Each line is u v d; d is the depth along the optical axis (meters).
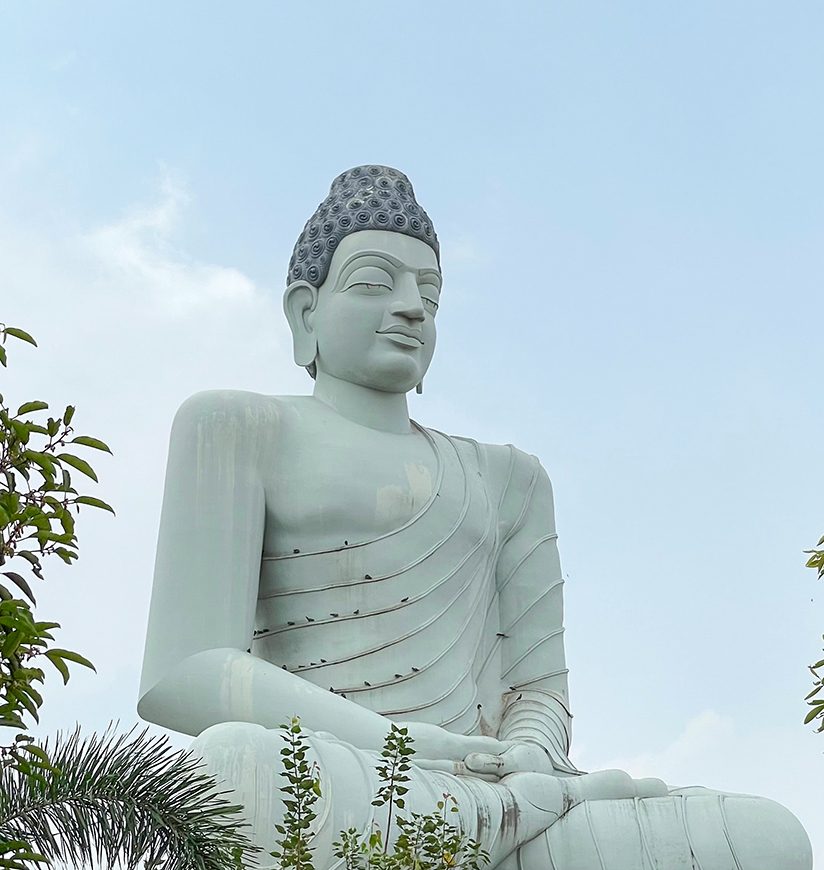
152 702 10.59
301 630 11.09
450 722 11.04
